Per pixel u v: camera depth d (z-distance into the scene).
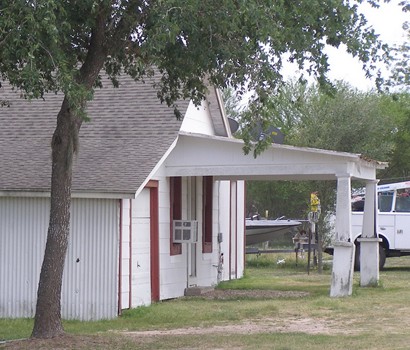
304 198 37.56
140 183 15.52
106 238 15.72
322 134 28.44
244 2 11.51
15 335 13.70
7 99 19.58
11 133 18.31
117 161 16.55
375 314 15.43
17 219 16.11
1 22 10.77
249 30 12.14
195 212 20.72
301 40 12.46
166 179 18.66
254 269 28.73
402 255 27.66
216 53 12.45
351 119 28.81
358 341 12.32
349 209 17.94
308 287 21.22
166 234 18.58
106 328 14.41
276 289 20.83
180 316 15.70
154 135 17.69
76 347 12.05
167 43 12.44
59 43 11.69
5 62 11.73
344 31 12.73
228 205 23.70
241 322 14.90
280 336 12.98
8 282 16.09
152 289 17.83
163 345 12.30
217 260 22.25
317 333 13.30
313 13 12.51
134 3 12.73
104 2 12.02
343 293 18.16
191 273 20.34
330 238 27.86
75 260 15.80
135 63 14.52
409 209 27.52
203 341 12.64
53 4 10.66
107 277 15.69
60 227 12.45
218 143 18.30
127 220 16.47
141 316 15.82
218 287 21.41
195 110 20.59
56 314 12.65
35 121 18.70
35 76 10.68
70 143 12.35
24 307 15.99
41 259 15.96
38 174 16.17
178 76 13.88
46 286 12.52
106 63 14.13
